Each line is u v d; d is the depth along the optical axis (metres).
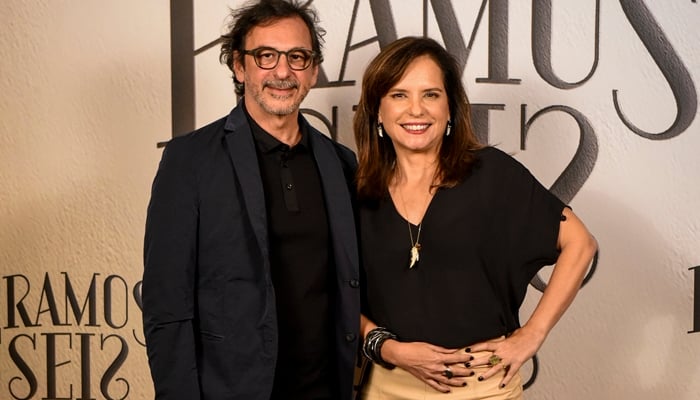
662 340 2.62
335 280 1.98
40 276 2.73
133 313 2.70
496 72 2.62
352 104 2.67
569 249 1.91
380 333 1.91
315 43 2.03
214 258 1.83
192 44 2.66
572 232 1.92
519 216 1.91
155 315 1.79
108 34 2.68
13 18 2.69
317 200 1.97
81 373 2.73
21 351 2.74
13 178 2.72
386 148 2.03
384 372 1.94
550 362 2.66
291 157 1.97
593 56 2.59
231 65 2.06
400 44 1.95
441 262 1.88
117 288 2.71
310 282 1.93
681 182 2.59
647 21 2.58
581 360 2.65
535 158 2.62
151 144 2.69
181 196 1.83
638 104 2.59
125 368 2.71
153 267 1.80
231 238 1.83
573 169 2.61
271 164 1.95
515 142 2.62
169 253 1.80
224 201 1.84
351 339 1.92
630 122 2.59
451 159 1.94
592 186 2.62
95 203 2.70
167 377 1.78
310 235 1.94
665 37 2.58
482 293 1.87
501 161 1.95
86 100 2.69
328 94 2.67
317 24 2.50
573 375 2.65
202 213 1.83
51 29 2.68
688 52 2.58
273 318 1.81
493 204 1.91
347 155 2.18
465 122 1.97
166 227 1.81
